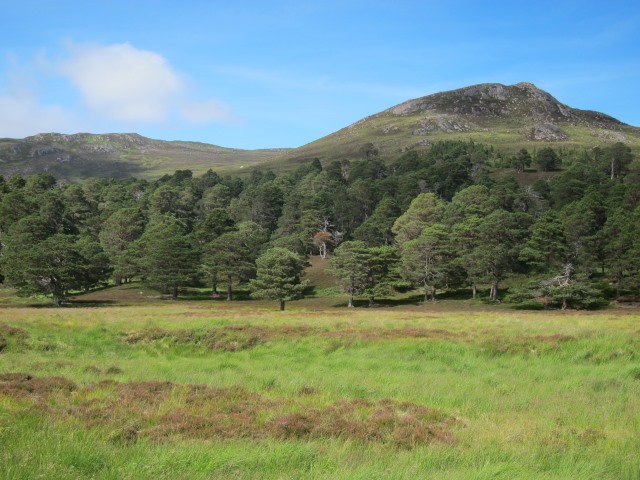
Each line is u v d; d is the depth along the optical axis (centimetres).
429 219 11219
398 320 3662
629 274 7944
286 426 1032
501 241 8544
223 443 917
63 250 8694
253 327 3012
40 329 2911
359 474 745
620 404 1340
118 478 716
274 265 8206
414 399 1416
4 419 997
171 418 1091
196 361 2302
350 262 8931
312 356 2414
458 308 7894
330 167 19738
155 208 15000
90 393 1340
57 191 16462
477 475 760
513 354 2295
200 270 10288
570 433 1050
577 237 8675
